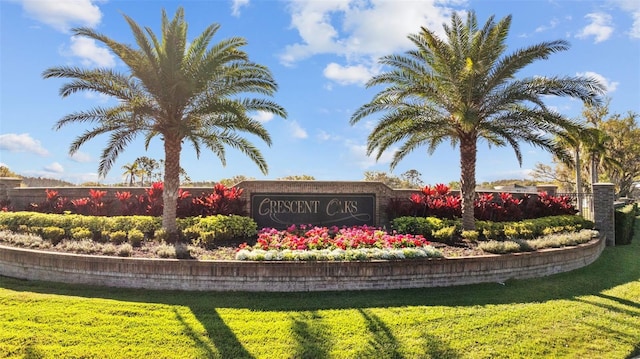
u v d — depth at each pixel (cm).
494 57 1166
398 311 669
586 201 1723
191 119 1158
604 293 832
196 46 1145
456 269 852
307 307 684
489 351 543
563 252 995
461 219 1276
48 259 845
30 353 507
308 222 1365
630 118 3130
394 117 1173
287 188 1365
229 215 1226
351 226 1382
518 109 1199
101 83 1057
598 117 3114
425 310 677
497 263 887
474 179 1202
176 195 1116
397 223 1256
